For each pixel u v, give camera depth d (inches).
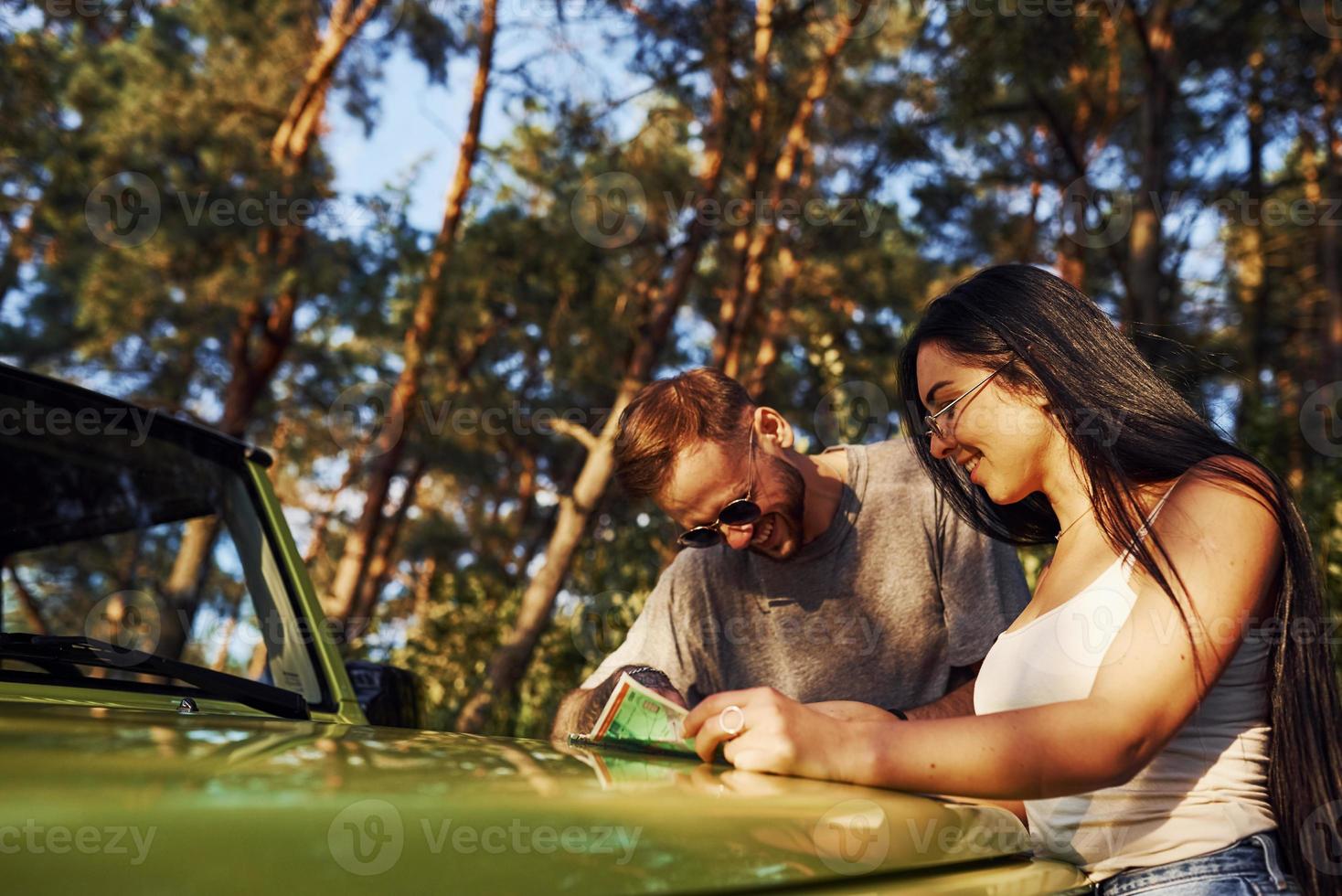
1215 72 549.0
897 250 506.6
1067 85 474.0
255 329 555.5
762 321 496.1
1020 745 45.6
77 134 482.0
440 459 768.3
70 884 27.2
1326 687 50.3
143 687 63.9
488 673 331.6
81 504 88.7
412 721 78.8
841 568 85.2
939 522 85.1
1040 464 56.9
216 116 496.7
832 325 482.6
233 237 467.8
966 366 57.3
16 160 478.0
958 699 75.9
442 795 36.8
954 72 423.8
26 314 753.6
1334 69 536.4
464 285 462.0
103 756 36.9
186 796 33.0
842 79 448.1
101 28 522.3
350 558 474.9
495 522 881.5
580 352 521.0
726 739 49.4
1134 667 46.6
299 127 517.7
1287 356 659.4
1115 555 51.5
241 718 53.2
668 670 87.7
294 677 74.7
